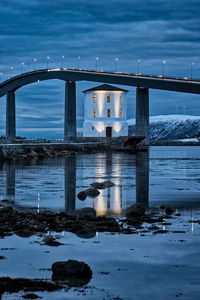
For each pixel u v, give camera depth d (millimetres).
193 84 115312
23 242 15758
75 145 108375
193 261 13500
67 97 147125
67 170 51312
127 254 14242
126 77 136375
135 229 17750
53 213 21344
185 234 16812
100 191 31203
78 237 16438
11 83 170750
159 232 17156
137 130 140625
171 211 22047
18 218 19703
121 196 28469
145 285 11672
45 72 154125
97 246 15195
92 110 151625
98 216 20828
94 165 60750
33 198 27594
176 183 36781
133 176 43750
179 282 11852
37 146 89375
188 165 62156
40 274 12508
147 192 30547
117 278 12164
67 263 12648
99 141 135000
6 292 11328
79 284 11758
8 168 54531
